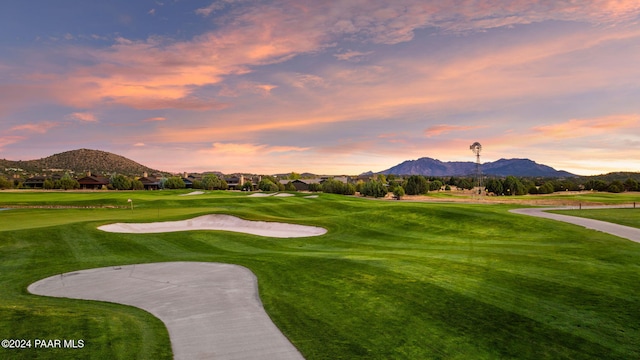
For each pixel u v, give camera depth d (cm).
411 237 3045
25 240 2653
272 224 3706
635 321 1141
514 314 1209
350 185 12556
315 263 1916
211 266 1966
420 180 12062
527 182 15175
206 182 14388
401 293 1418
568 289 1431
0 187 12612
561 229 2864
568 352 974
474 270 1723
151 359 948
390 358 959
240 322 1204
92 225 3200
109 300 1445
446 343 1034
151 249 2478
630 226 3039
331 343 1044
